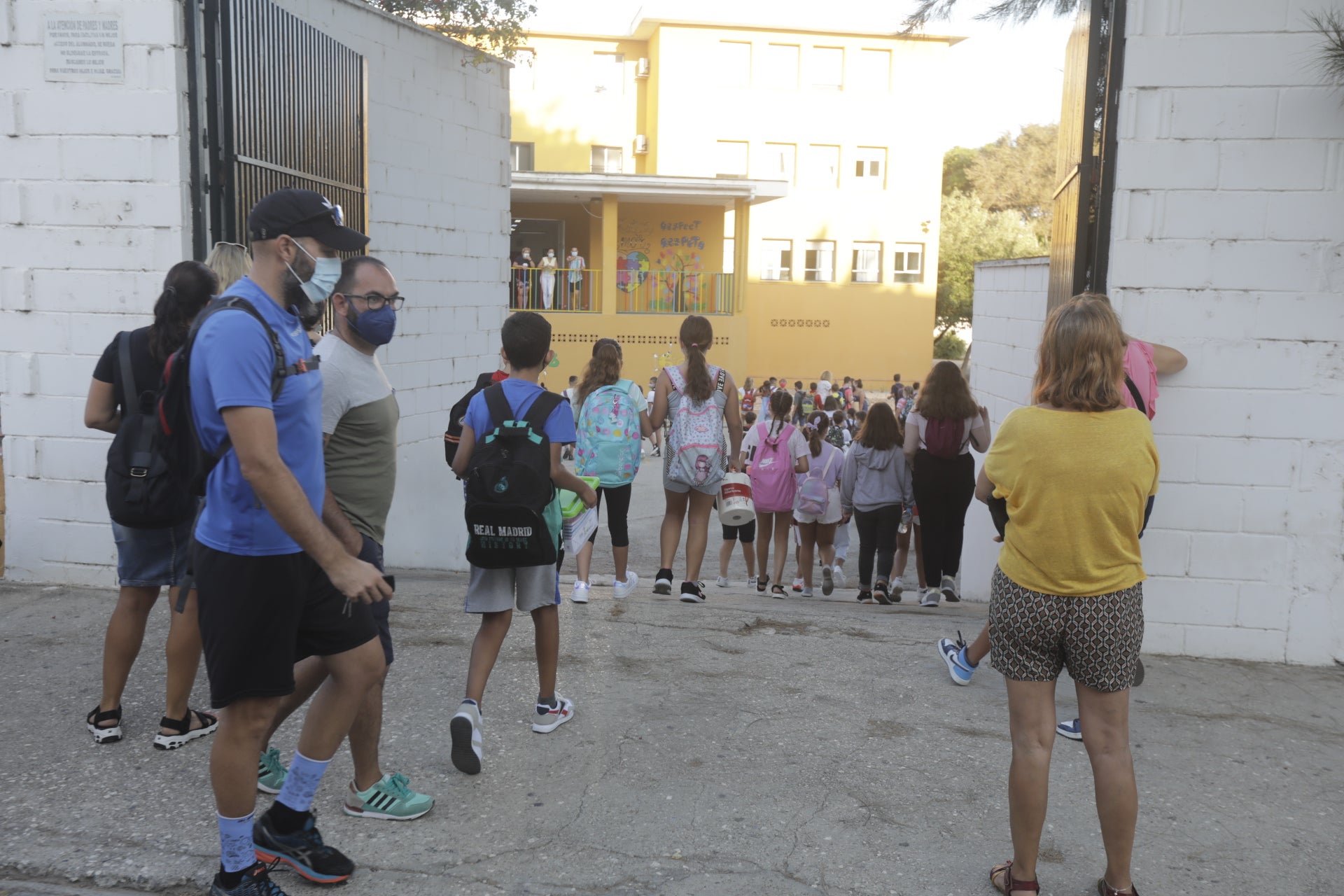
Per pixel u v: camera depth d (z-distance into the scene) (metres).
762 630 5.75
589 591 6.99
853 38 32.19
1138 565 2.92
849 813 3.53
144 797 3.50
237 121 5.85
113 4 5.56
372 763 3.40
